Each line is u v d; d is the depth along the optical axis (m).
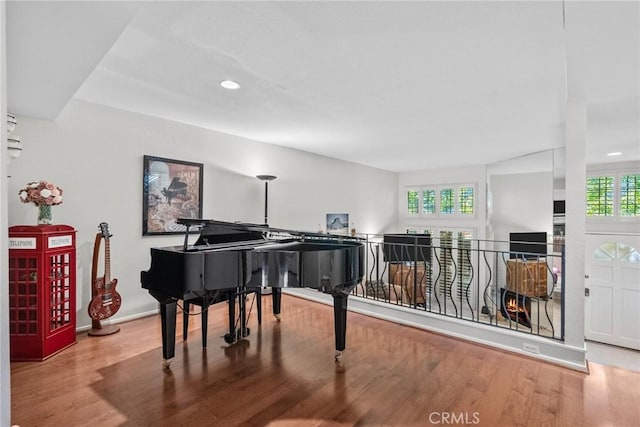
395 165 7.35
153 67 2.45
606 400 2.26
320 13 1.74
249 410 2.08
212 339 3.20
